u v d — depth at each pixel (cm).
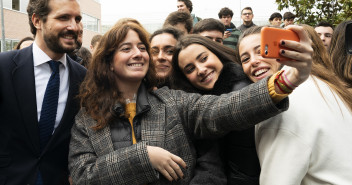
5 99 183
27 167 182
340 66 160
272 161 125
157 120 163
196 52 191
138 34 176
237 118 133
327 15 476
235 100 134
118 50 172
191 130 164
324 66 149
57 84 195
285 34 107
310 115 121
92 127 163
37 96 193
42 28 188
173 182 153
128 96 178
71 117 197
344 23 164
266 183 126
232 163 159
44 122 189
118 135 162
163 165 144
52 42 186
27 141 184
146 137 158
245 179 152
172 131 160
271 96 123
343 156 117
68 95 198
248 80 178
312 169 121
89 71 182
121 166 143
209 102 152
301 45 105
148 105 166
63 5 183
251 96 128
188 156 159
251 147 151
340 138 118
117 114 165
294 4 480
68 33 187
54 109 193
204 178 154
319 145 119
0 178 178
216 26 313
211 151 164
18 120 183
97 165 147
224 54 196
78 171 153
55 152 190
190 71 197
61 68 203
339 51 161
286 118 125
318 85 128
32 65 193
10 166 181
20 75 188
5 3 1728
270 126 129
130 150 146
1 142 183
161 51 238
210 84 191
